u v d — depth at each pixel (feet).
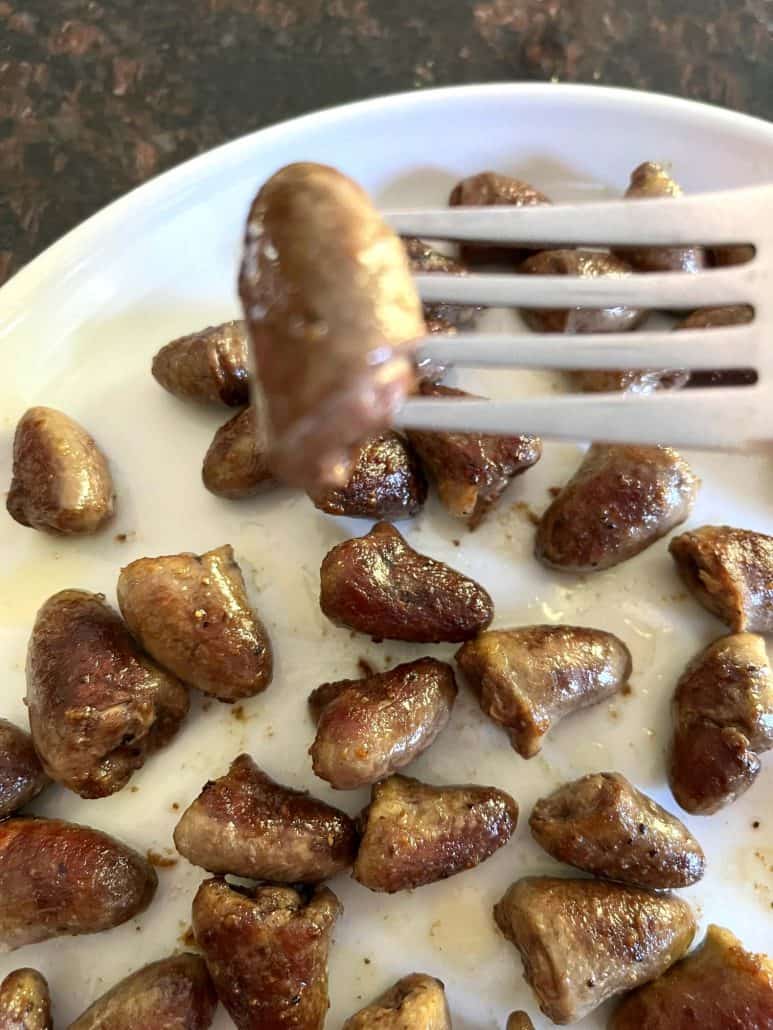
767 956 0.40
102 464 0.44
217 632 0.40
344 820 0.40
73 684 0.40
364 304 0.23
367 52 0.54
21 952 0.40
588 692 0.42
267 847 0.39
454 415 0.31
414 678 0.41
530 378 0.45
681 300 0.31
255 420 0.42
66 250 0.45
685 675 0.43
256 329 0.24
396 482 0.43
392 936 0.40
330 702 0.41
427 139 0.47
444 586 0.42
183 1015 0.38
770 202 0.32
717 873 0.42
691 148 0.47
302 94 0.54
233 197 0.46
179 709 0.42
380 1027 0.37
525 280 0.32
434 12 0.55
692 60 0.55
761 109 0.54
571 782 0.42
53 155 0.53
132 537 0.44
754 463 0.45
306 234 0.24
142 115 0.53
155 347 0.46
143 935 0.41
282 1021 0.37
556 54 0.54
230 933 0.37
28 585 0.44
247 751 0.42
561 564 0.43
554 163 0.48
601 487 0.43
